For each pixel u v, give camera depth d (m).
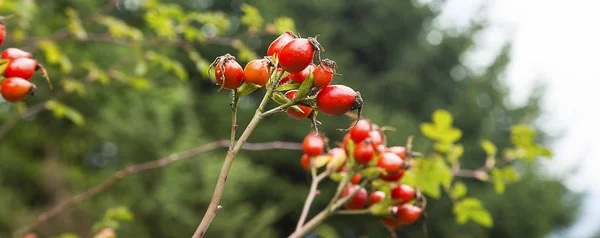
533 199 14.45
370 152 1.70
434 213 13.27
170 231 7.57
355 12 16.14
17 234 2.72
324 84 1.25
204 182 7.66
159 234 7.61
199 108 13.61
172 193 7.37
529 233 14.64
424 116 15.43
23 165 10.62
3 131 3.20
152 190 7.62
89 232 8.16
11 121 3.23
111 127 8.22
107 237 2.58
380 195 1.81
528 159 3.09
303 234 1.71
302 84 1.21
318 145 1.94
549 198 14.61
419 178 2.28
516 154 3.08
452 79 16.34
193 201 7.65
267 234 8.33
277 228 14.52
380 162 1.72
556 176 15.33
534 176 14.65
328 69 1.23
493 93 16.16
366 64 16.66
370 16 16.02
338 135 13.55
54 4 8.51
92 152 11.70
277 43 1.33
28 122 10.22
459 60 16.12
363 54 16.70
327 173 1.93
